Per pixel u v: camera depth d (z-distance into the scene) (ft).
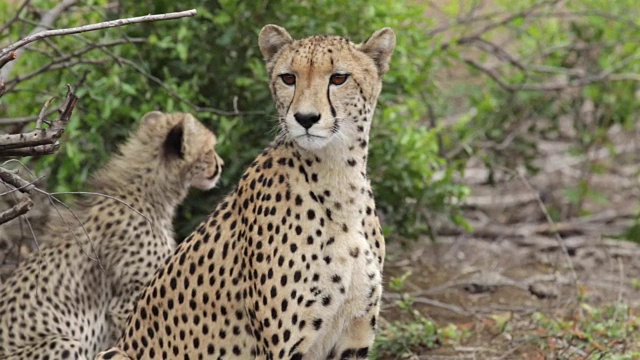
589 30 56.24
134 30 39.60
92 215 35.17
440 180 42.65
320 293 25.18
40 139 22.90
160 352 27.09
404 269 44.86
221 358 26.30
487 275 43.47
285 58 25.67
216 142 37.27
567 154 56.54
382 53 26.45
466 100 58.39
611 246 48.11
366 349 26.40
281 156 25.45
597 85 53.72
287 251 24.85
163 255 35.99
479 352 36.04
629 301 41.75
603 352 34.37
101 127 39.32
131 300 35.22
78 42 39.37
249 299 25.35
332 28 39.34
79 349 32.94
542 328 37.37
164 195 36.29
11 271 38.96
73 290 34.12
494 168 49.62
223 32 39.42
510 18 52.08
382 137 41.06
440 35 46.06
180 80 40.32
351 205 25.31
